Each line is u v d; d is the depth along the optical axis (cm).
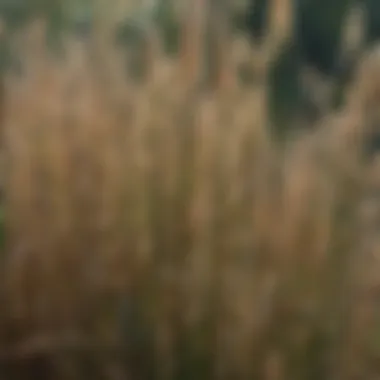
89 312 310
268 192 308
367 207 317
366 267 313
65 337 309
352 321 311
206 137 307
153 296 307
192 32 323
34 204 311
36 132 313
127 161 309
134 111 314
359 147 322
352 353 311
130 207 308
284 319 305
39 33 338
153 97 313
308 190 307
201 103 313
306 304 305
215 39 326
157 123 309
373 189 319
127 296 309
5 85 322
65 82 321
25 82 323
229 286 304
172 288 305
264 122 318
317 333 307
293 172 310
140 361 309
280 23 345
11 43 338
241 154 309
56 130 312
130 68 332
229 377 305
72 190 310
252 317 303
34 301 311
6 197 314
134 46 341
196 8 327
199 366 306
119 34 346
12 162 314
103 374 309
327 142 322
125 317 309
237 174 308
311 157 319
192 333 306
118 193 309
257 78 331
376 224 320
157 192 307
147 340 308
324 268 307
